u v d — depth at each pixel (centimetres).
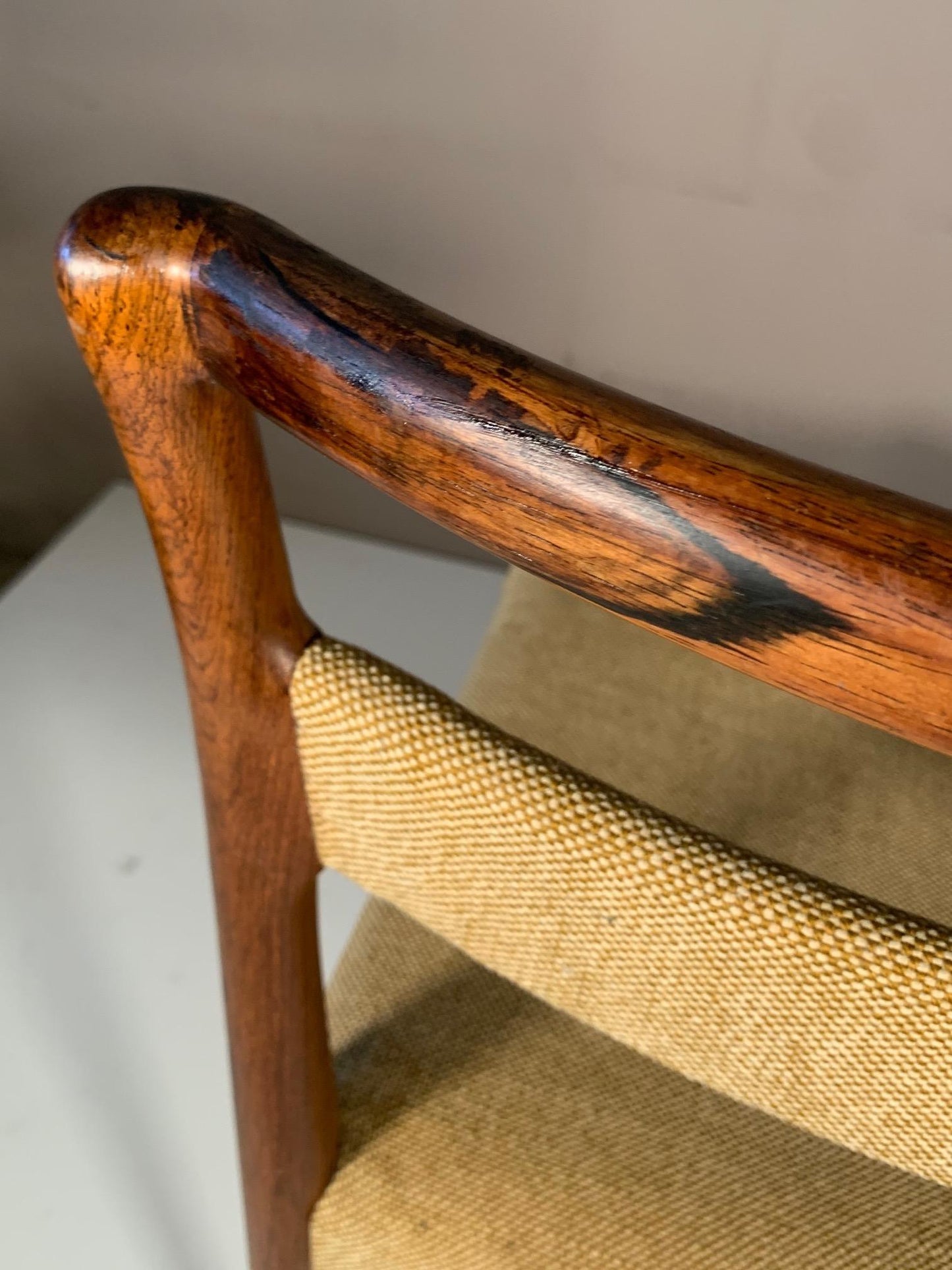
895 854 46
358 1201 37
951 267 63
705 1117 38
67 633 82
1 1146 60
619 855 23
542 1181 36
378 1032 40
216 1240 58
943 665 15
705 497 16
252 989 32
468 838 25
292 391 18
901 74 57
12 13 68
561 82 62
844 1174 36
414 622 83
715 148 62
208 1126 61
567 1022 40
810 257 65
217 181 73
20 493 101
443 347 17
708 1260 34
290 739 26
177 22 66
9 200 78
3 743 75
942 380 68
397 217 71
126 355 20
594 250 69
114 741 75
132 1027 64
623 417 16
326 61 65
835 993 22
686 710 52
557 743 51
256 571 24
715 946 23
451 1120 38
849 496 16
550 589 58
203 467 22
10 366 89
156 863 70
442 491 18
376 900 44
